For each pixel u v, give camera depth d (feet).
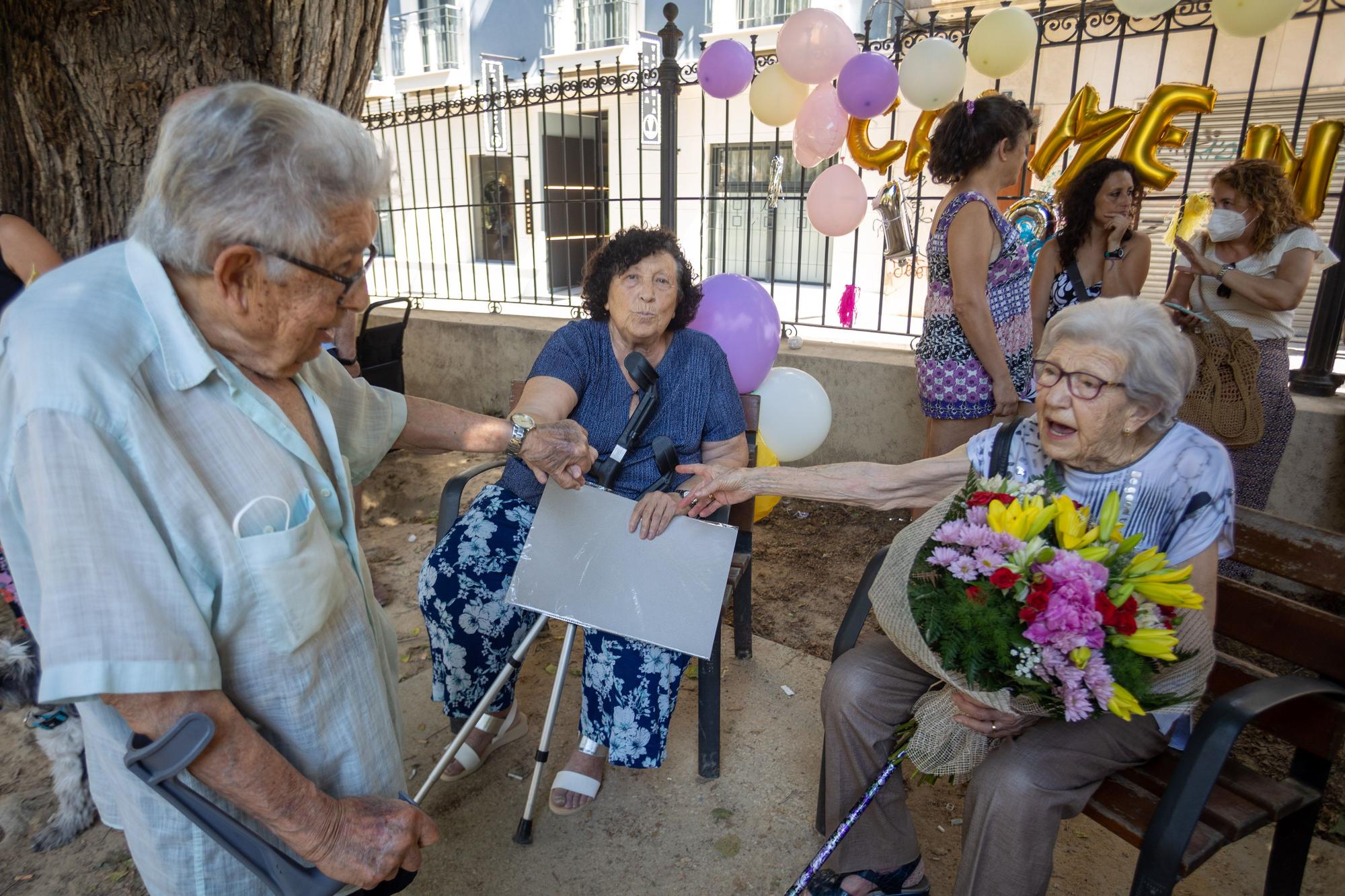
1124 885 6.71
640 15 36.47
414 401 5.81
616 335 7.66
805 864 6.94
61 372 2.97
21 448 2.97
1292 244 10.32
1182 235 12.10
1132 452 5.36
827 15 12.37
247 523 3.29
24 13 8.29
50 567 2.86
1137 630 4.43
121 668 2.89
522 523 7.60
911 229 15.52
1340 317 12.16
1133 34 12.66
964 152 9.47
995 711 5.23
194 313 3.39
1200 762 4.74
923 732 5.66
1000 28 11.78
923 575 5.13
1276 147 11.91
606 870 6.90
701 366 7.72
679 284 7.70
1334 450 11.64
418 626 10.70
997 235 9.51
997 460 5.92
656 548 6.96
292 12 9.00
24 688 6.34
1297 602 5.66
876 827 6.15
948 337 10.00
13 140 8.78
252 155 3.04
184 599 3.08
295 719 3.62
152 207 3.18
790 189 29.48
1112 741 5.30
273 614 3.39
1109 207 10.79
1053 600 4.42
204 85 8.90
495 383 19.40
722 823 7.39
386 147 3.60
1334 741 5.25
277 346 3.50
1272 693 4.91
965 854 5.36
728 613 10.91
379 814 3.69
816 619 10.84
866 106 11.63
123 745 3.57
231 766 3.20
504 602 7.43
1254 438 10.09
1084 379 4.98
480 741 7.97
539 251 34.88
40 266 7.12
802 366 15.33
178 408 3.25
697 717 8.48
